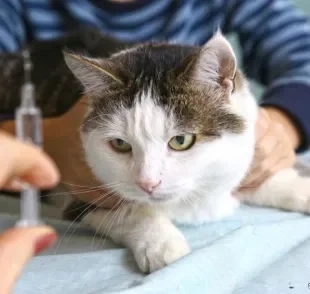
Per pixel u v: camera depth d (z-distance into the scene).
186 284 0.73
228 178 1.06
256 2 2.01
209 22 2.01
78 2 1.89
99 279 0.80
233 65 1.00
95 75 1.04
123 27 1.91
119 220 1.04
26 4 1.95
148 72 1.04
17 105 1.50
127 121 0.99
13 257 0.44
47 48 1.64
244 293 0.74
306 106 1.54
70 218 1.20
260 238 0.90
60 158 1.31
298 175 1.28
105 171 1.06
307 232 0.99
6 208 1.29
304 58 1.76
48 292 0.76
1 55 1.65
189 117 0.98
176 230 0.96
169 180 0.97
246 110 1.08
